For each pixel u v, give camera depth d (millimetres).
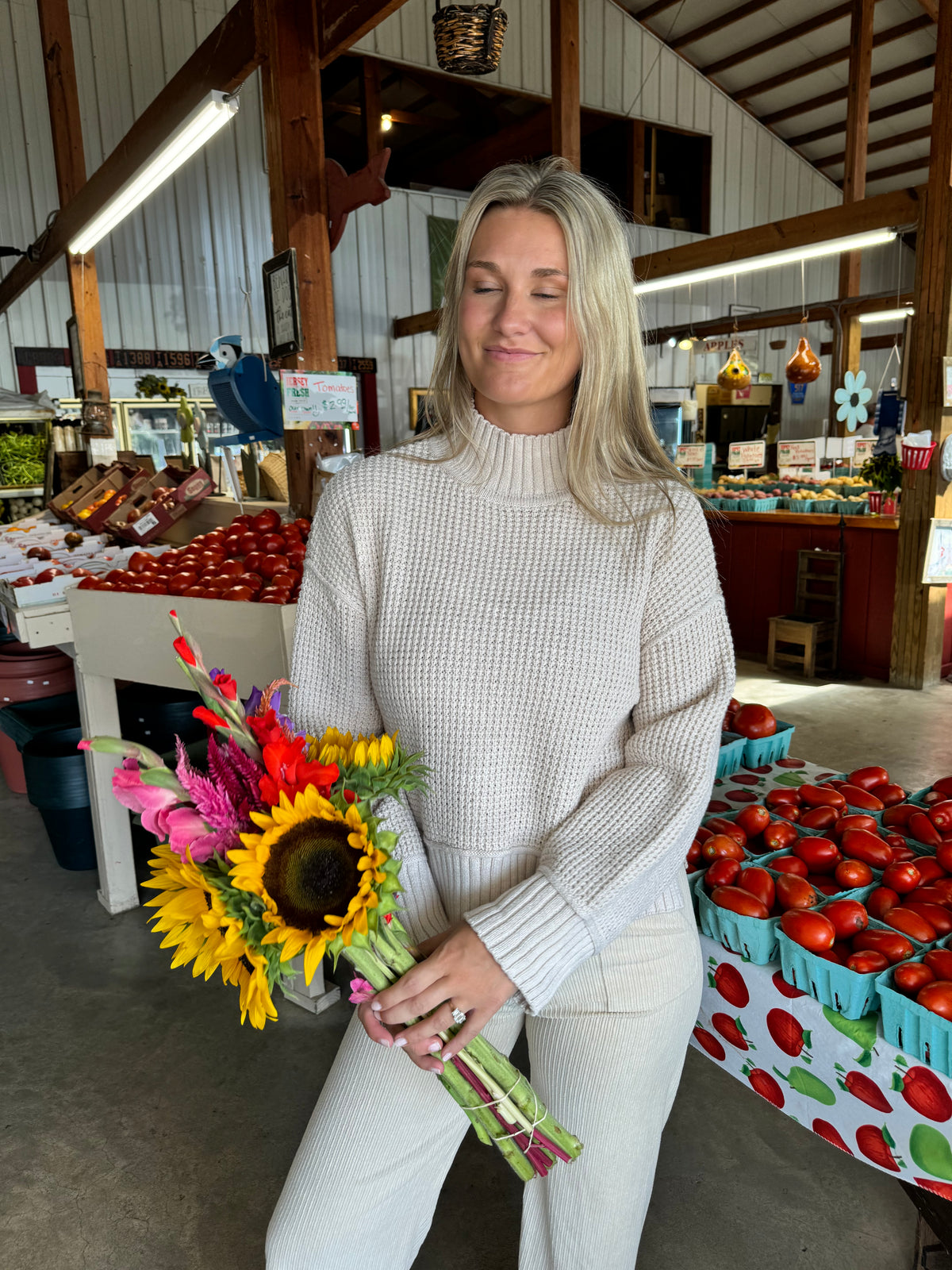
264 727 839
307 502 3104
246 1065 2051
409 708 1005
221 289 9094
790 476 8047
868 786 1868
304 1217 1033
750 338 9812
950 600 5422
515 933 888
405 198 10086
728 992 1395
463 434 1044
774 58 11211
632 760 1016
